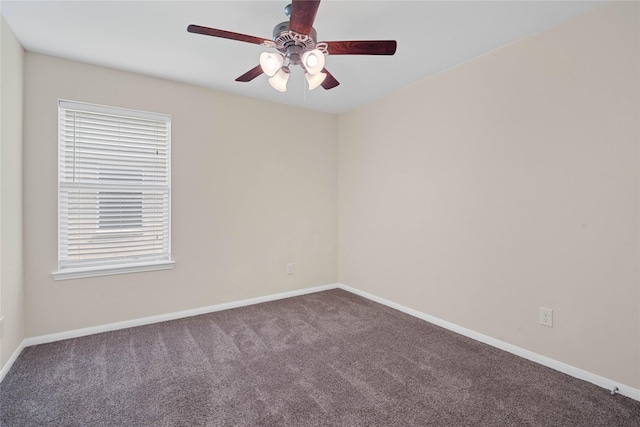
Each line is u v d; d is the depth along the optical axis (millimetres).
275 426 1693
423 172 3211
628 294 1939
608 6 1984
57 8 2021
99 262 2910
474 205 2758
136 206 3068
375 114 3771
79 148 2811
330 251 4352
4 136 2154
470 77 2768
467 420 1741
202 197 3377
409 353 2518
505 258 2545
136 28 2260
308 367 2305
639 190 1890
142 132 3082
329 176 4320
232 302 3584
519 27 2258
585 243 2109
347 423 1721
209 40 2422
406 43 2475
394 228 3553
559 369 2240
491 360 2400
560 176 2219
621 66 1941
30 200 2578
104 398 1927
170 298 3217
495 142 2594
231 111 3541
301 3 1470
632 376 1931
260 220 3762
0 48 2072
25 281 2570
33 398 1918
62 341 2689
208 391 2008
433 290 3133
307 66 1806
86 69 2797
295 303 3748
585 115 2092
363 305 3674
